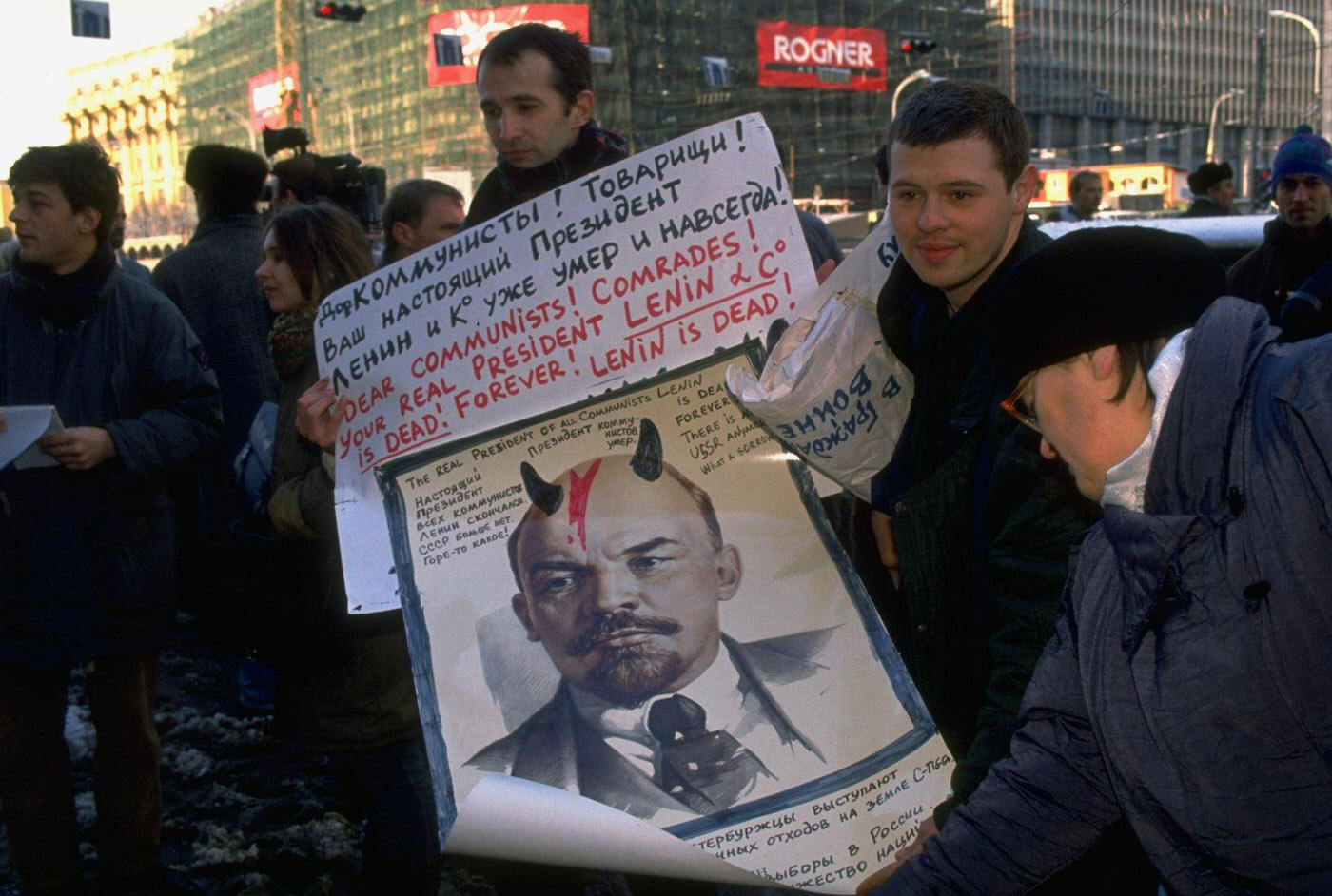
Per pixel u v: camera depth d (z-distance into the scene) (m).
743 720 1.56
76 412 2.74
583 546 1.66
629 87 62.53
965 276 1.59
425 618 1.66
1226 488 1.04
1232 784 1.04
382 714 2.30
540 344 1.74
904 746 1.54
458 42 56.78
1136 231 1.18
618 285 1.73
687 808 1.50
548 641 1.62
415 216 3.24
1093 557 1.17
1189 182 8.62
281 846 3.21
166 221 81.25
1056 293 1.15
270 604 2.19
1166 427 1.08
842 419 1.69
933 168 1.56
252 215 4.38
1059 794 1.20
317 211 2.38
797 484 1.69
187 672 4.77
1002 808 1.23
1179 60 67.44
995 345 1.25
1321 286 2.98
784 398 1.63
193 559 3.88
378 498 1.78
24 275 2.74
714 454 1.70
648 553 1.65
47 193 2.68
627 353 1.73
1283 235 3.72
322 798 3.55
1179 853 1.11
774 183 1.72
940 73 70.06
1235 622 1.03
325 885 2.96
